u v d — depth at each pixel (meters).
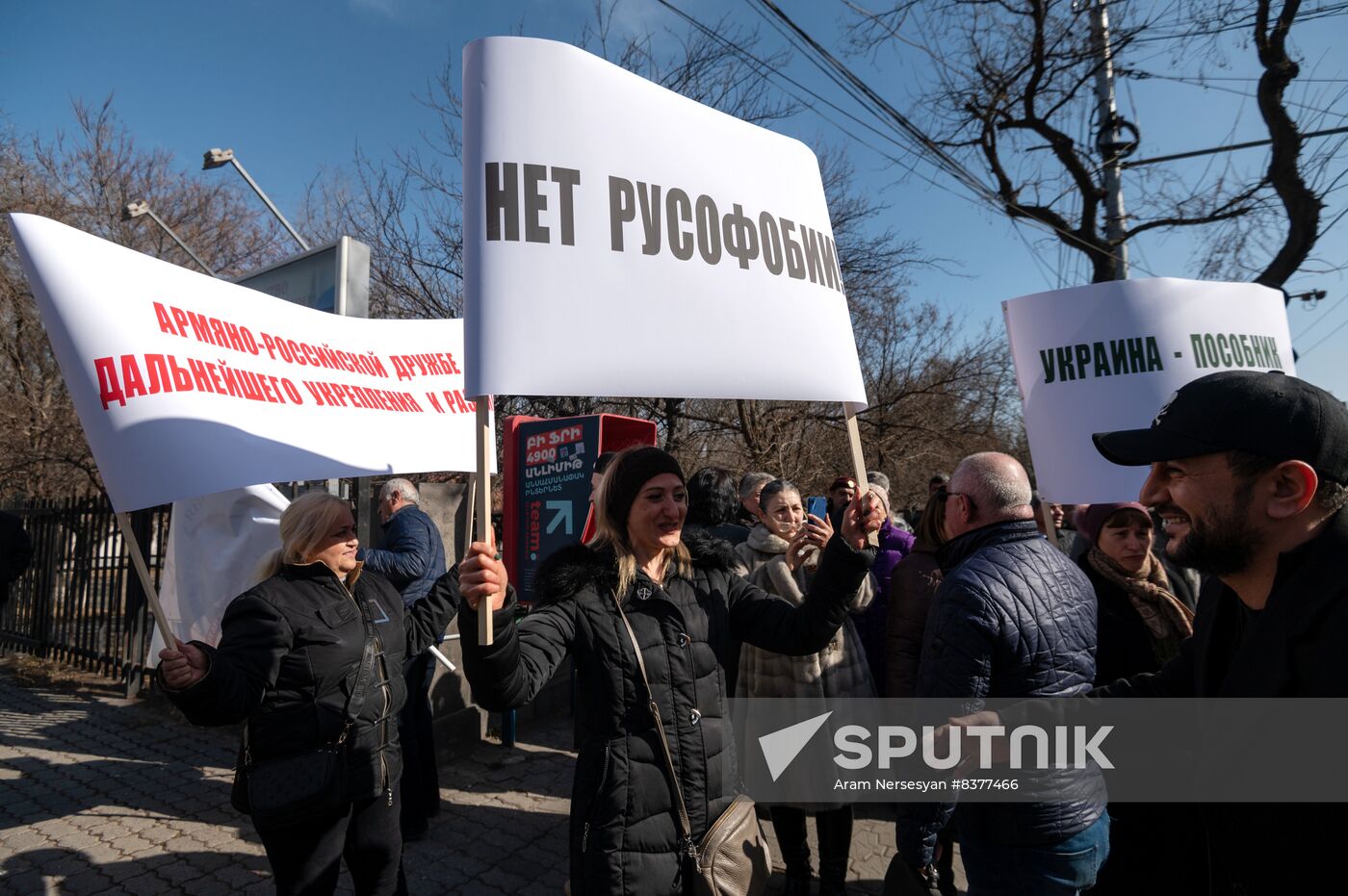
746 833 1.74
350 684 2.26
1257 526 1.18
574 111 1.76
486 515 1.55
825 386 1.98
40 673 6.72
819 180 2.20
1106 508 2.59
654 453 1.91
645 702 1.73
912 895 1.95
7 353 12.58
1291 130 9.08
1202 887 2.13
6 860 3.43
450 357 3.22
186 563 5.11
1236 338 3.02
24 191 13.66
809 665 2.92
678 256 1.83
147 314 2.21
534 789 4.32
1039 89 10.30
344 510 2.43
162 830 3.75
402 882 2.51
